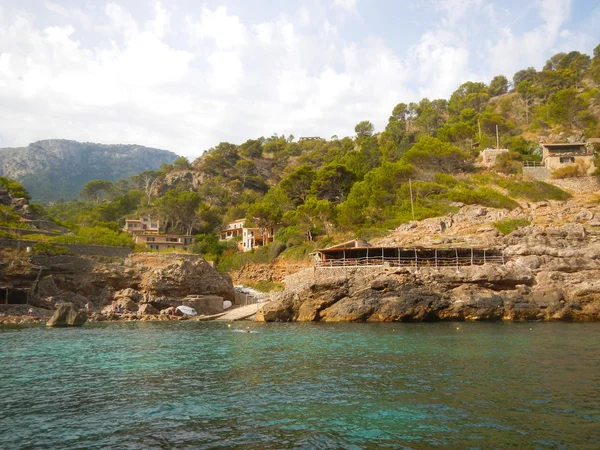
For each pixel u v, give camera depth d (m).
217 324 59.69
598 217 79.94
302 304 62.59
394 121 175.00
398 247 66.81
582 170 102.62
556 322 56.72
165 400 21.20
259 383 24.53
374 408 19.67
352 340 41.41
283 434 16.56
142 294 74.06
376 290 60.41
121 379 25.78
